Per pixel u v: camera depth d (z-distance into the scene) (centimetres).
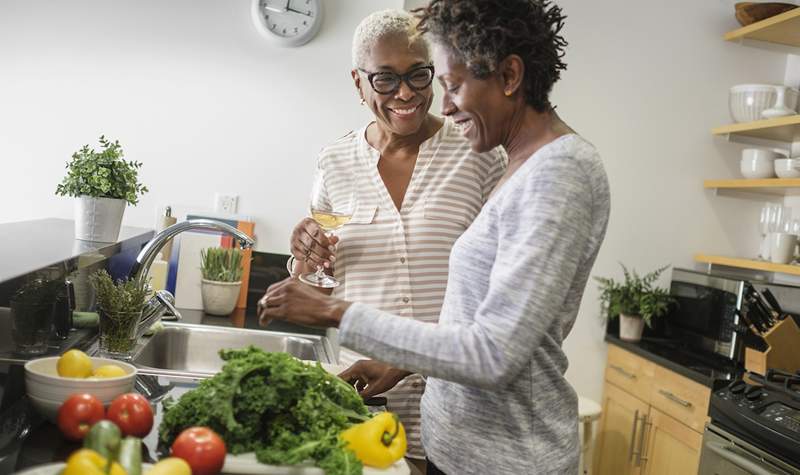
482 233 117
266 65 299
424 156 180
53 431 117
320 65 302
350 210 171
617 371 350
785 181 317
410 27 164
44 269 140
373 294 177
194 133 298
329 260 173
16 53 288
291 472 101
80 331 175
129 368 127
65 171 293
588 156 110
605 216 112
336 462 100
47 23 288
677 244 371
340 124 304
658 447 310
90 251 175
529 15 112
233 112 299
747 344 301
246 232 296
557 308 103
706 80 368
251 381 107
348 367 171
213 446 96
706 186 365
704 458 258
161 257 288
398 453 108
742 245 377
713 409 259
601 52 357
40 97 290
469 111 117
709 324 326
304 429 108
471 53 111
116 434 90
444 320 124
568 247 104
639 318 348
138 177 297
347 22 301
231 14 296
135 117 295
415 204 179
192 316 268
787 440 219
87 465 81
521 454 117
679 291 351
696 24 365
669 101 365
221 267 277
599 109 359
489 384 103
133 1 291
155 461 102
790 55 373
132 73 293
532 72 114
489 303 104
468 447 120
